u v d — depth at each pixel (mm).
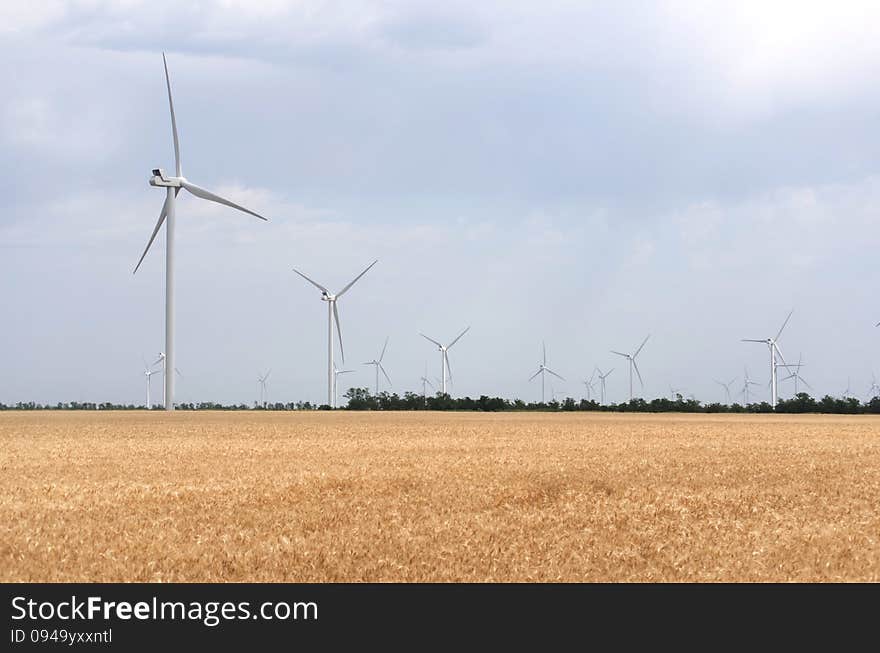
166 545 15555
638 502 21703
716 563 14727
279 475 28094
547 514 19312
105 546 15367
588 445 45562
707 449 42156
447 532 16734
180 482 25953
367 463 33188
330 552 14898
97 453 39438
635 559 14781
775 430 66562
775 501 22234
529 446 44594
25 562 14266
